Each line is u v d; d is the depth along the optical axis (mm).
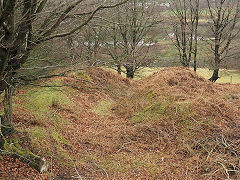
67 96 11227
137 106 10664
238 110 9836
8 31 5027
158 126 9141
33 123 8320
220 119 9102
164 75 12273
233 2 19375
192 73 13039
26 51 5668
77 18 6117
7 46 4770
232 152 7434
